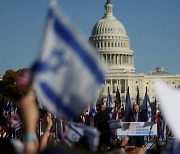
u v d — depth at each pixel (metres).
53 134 29.80
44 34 11.07
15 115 34.91
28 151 11.49
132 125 38.84
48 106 11.32
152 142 34.38
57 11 11.02
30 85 11.29
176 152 14.59
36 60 11.07
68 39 11.18
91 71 11.43
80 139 16.64
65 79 11.30
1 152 14.03
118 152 17.08
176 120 13.23
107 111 29.59
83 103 11.52
